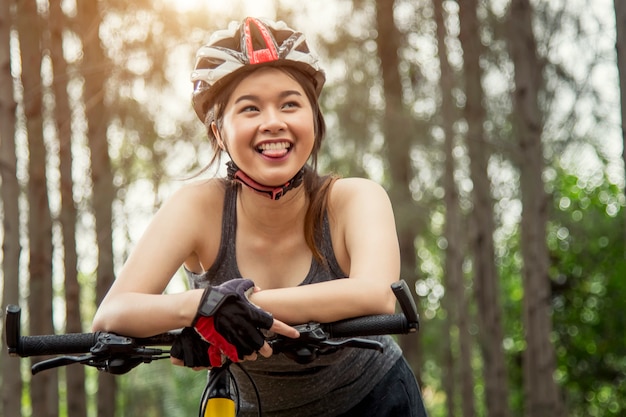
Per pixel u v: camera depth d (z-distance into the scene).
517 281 19.17
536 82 9.31
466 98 10.21
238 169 2.26
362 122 10.03
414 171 11.38
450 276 10.84
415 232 11.04
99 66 7.48
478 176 10.53
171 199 2.40
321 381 2.43
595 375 19.48
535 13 9.34
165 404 8.79
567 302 19.55
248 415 2.54
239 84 2.21
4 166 5.64
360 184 2.41
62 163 7.95
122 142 8.49
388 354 2.51
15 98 5.71
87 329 11.49
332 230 2.38
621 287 18.72
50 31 7.67
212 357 2.04
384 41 10.75
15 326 1.96
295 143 2.22
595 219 11.46
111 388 8.87
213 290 1.96
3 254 5.62
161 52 8.07
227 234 2.39
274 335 2.02
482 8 10.21
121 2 8.01
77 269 8.06
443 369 13.62
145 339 2.08
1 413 5.88
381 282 2.18
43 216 7.23
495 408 11.12
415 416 2.52
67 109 7.87
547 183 11.23
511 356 19.48
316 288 2.12
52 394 7.54
